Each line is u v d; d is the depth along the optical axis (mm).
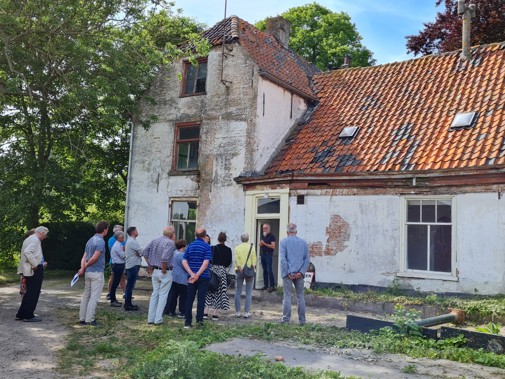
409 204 12703
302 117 17594
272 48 19016
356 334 8469
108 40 14609
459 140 12508
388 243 12766
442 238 12141
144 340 8102
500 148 11516
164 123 17984
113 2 14625
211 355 6383
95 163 22078
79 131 19156
